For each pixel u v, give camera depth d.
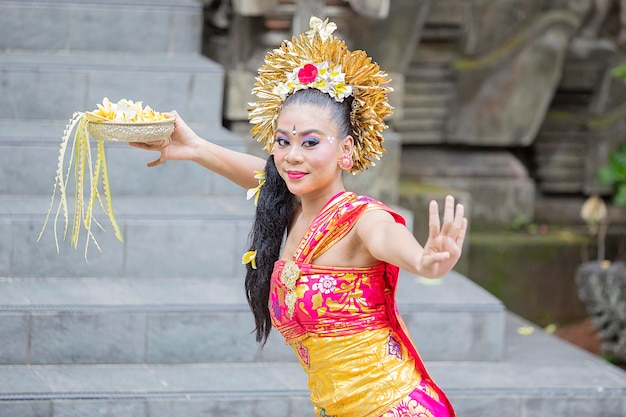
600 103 10.24
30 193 7.65
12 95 8.17
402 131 9.92
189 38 9.09
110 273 7.23
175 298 6.85
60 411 6.02
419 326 6.98
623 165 9.45
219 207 7.69
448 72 9.90
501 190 10.16
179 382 6.38
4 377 6.27
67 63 8.38
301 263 4.34
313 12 8.27
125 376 6.43
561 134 10.33
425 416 4.34
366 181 8.73
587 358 7.41
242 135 8.80
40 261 7.11
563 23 9.73
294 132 4.29
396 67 9.01
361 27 8.84
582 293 8.95
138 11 8.94
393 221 4.18
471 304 7.05
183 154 4.90
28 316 6.46
